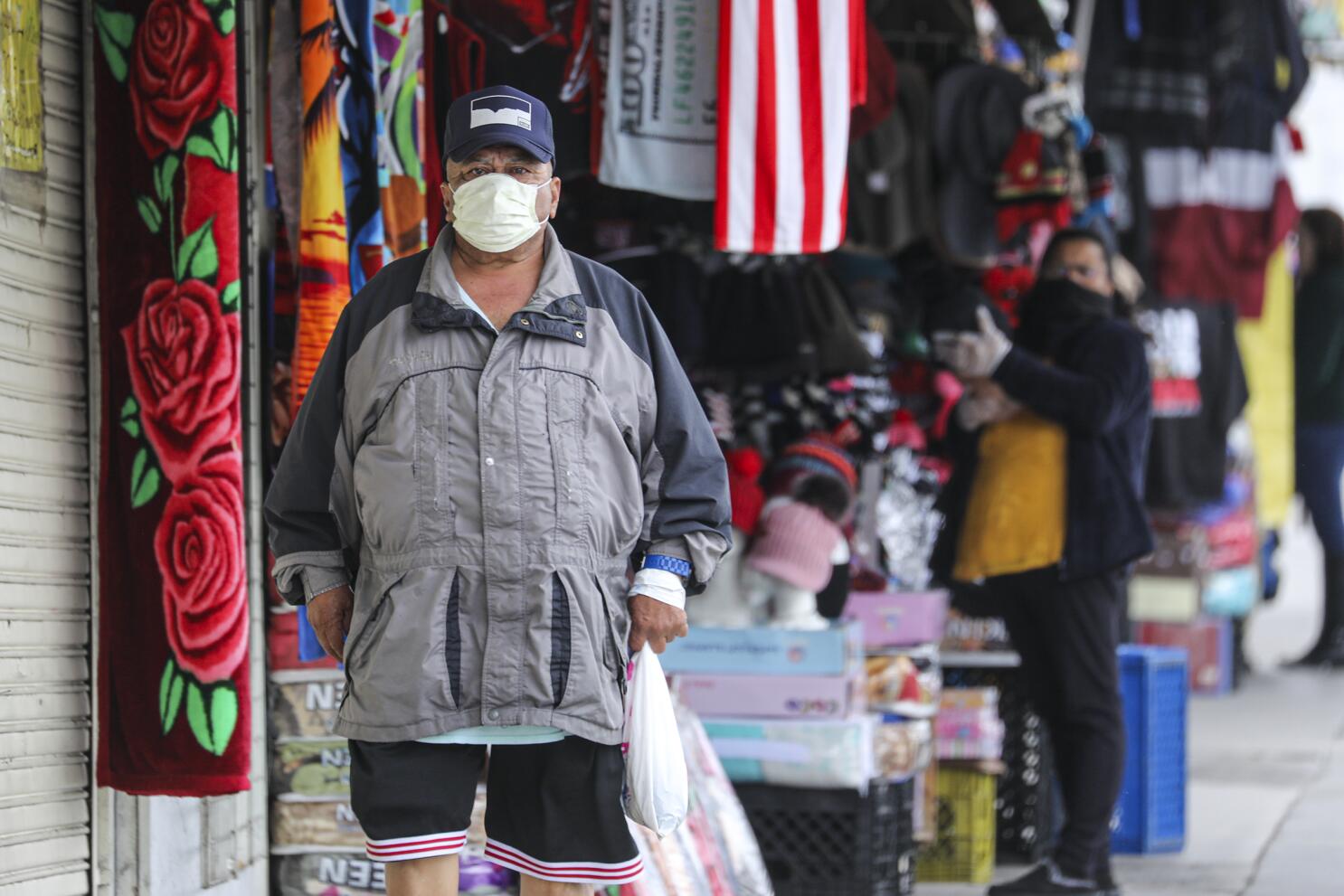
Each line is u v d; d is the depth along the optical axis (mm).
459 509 10273
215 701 12578
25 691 12297
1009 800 20531
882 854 16922
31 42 12391
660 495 11062
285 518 10953
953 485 18594
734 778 16812
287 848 14906
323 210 13445
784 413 19422
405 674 10211
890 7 21266
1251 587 35438
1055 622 17453
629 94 15898
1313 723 30250
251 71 14305
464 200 10375
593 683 10375
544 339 10492
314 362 13383
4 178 12055
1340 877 19047
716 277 19047
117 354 12836
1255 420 36562
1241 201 31375
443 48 16016
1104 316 17922
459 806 10633
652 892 13758
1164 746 20516
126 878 12961
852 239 20109
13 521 12180
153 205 12805
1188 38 29859
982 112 20469
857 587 19469
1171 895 18141
